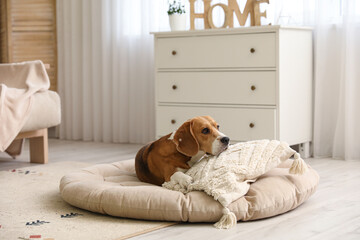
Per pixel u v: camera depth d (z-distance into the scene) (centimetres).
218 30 316
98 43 430
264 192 196
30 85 313
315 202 220
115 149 390
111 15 420
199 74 327
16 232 180
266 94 303
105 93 427
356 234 176
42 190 246
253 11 331
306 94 331
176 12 350
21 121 298
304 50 326
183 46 332
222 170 198
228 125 318
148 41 404
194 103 330
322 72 334
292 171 209
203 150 211
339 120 328
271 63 300
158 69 344
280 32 297
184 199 190
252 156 208
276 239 172
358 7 323
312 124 340
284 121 306
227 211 185
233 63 313
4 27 460
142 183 224
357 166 304
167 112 341
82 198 204
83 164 321
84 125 440
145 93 409
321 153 338
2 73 326
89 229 182
